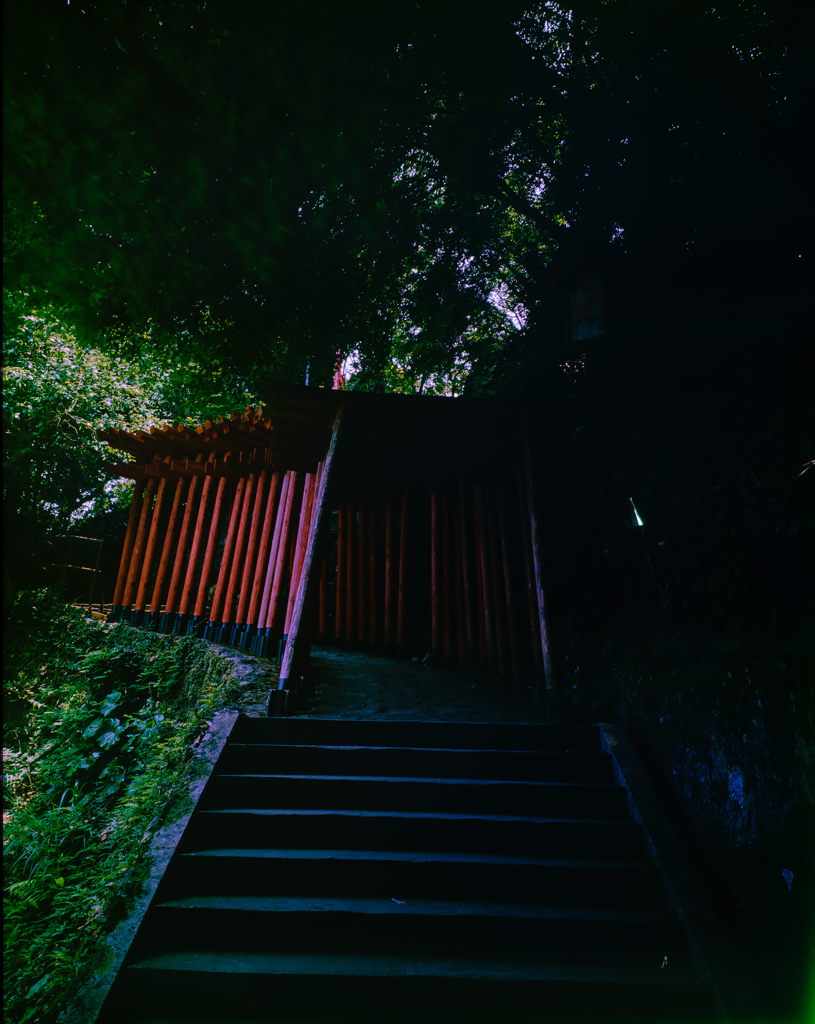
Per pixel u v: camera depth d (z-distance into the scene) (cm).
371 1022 256
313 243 335
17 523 226
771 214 266
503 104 297
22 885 299
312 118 262
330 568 941
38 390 887
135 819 341
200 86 244
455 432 630
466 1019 258
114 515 1294
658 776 387
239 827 339
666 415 393
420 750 396
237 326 340
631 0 249
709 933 280
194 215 271
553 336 523
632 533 431
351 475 733
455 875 317
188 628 756
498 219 438
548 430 584
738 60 244
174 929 282
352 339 411
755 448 305
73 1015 236
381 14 250
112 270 268
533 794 373
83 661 551
